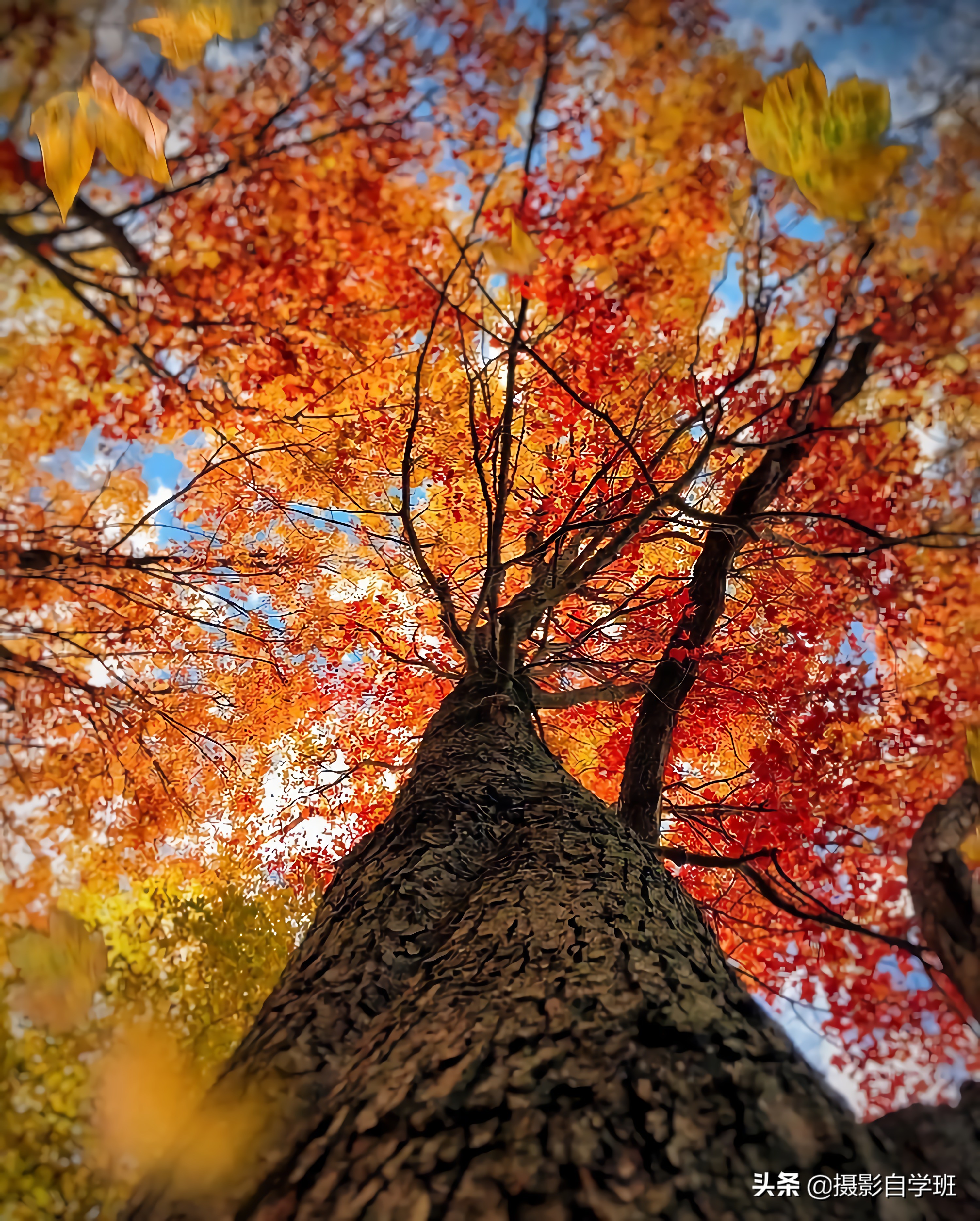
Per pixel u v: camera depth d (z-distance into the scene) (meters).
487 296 5.26
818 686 7.13
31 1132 4.61
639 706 6.68
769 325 5.40
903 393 5.17
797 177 4.09
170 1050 5.41
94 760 6.81
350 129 4.29
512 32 4.18
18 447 4.75
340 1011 2.44
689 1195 1.49
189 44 3.64
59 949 3.11
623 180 4.71
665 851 4.98
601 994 2.09
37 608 5.76
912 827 5.67
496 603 5.82
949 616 5.77
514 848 3.29
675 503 5.34
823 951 6.37
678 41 4.05
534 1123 1.65
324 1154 1.73
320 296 4.87
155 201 4.06
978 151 3.79
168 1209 1.73
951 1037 5.02
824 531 6.17
